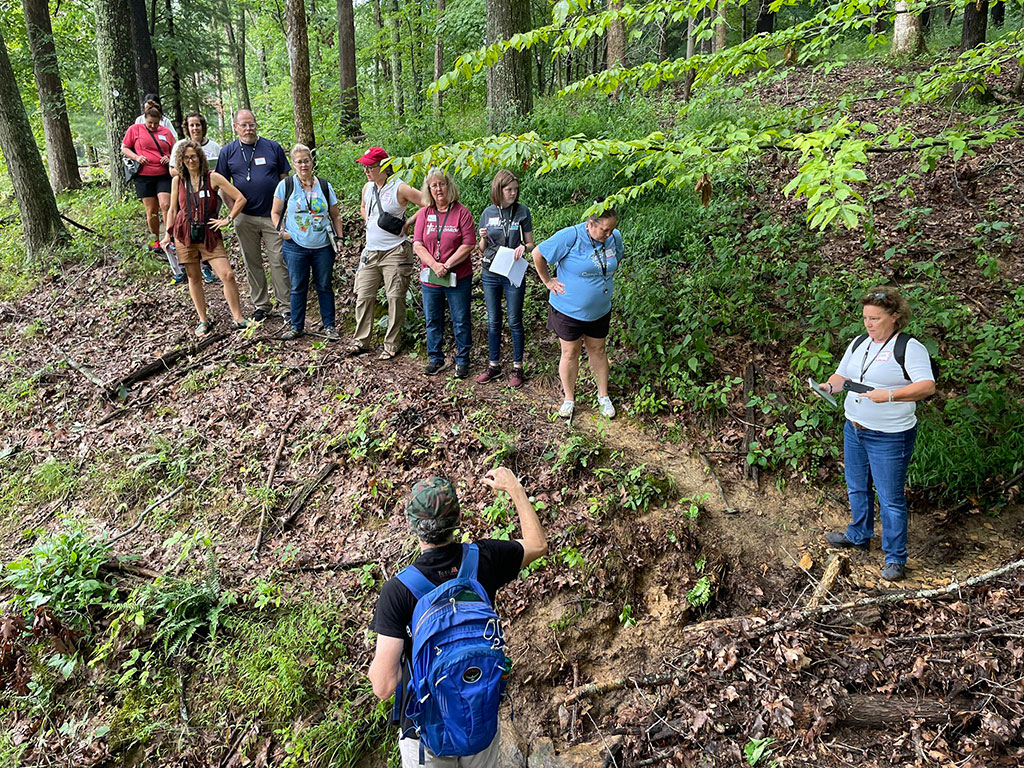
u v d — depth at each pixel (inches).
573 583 164.9
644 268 271.9
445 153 163.6
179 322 290.8
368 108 565.3
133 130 324.2
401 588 100.3
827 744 130.7
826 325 230.7
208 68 693.9
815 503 191.9
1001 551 172.6
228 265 270.8
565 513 180.5
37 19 542.9
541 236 302.7
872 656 145.9
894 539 163.3
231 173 268.8
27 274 346.9
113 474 218.4
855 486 170.1
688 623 161.9
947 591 157.9
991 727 127.2
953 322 223.1
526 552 112.0
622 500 182.5
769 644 151.3
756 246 286.7
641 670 152.2
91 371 265.6
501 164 163.8
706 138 155.2
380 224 243.6
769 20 672.4
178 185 256.2
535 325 266.5
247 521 195.6
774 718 135.0
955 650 144.0
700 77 202.1
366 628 161.0
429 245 226.2
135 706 150.5
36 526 209.0
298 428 223.1
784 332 242.5
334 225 266.1
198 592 166.1
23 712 153.7
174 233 261.4
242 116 264.7
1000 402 199.2
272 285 305.6
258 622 164.4
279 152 275.1
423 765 101.7
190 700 151.6
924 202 311.7
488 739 100.2
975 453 190.2
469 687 96.4
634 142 158.9
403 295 251.3
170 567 181.9
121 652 160.4
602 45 708.7
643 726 140.2
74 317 307.0
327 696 149.3
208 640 161.5
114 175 425.7
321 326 281.7
